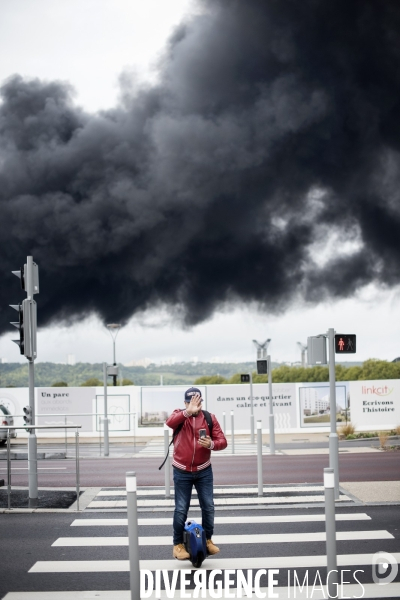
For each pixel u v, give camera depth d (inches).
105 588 253.1
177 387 1249.4
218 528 356.5
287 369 2790.4
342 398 1254.3
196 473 287.9
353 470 612.4
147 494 476.4
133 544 222.8
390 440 1037.8
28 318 450.0
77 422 1241.4
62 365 5639.8
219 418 1254.3
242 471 621.6
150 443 1089.4
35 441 449.1
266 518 382.0
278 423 1257.4
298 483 525.7
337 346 440.5
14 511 408.5
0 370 5329.7
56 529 358.3
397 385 1259.8
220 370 6648.6
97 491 490.3
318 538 329.4
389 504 412.8
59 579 265.4
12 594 246.5
